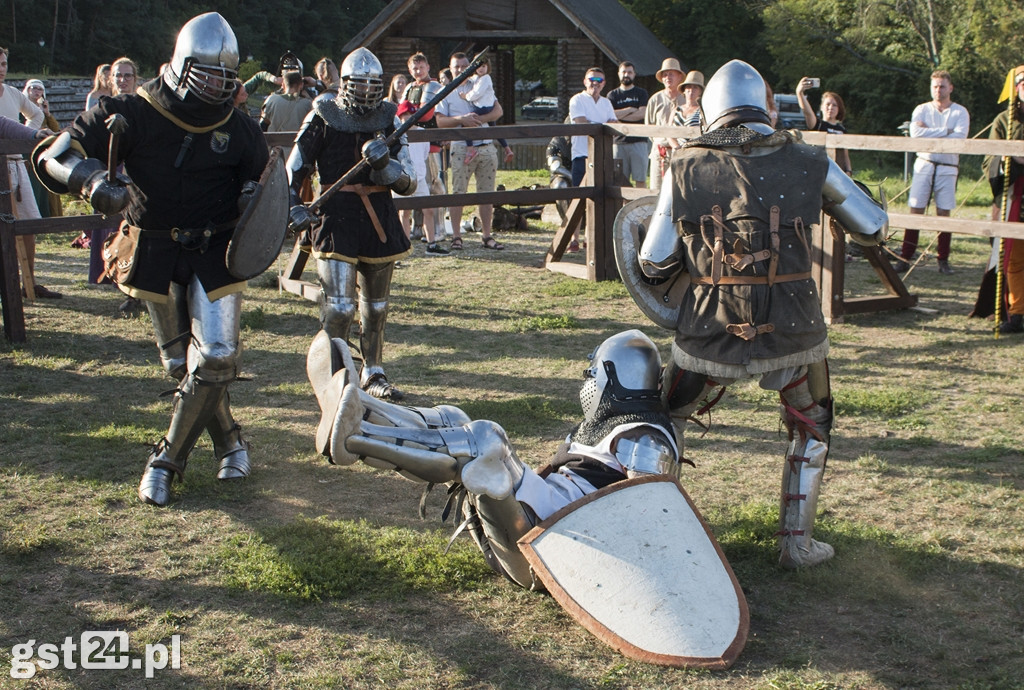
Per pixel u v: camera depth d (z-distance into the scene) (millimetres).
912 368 6461
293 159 5637
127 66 8516
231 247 4004
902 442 5082
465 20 24688
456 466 3275
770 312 3508
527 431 5277
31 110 8664
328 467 4766
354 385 3180
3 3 46312
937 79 9719
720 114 3664
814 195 3555
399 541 3936
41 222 6898
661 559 3180
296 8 60406
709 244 3520
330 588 3559
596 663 3125
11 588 3564
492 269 9820
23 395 5820
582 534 3238
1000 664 3096
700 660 3010
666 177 3641
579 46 24344
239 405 5711
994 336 7242
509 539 3404
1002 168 7250
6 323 6887
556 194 8742
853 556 3801
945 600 3498
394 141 5668
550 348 6961
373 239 5762
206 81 3953
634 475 3467
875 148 7211
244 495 4418
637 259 3881
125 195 3879
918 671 3066
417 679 3035
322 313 5770
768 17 34750
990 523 4121
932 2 30875
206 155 4105
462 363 6605
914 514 4219
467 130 8102
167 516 4188
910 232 9969
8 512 4188
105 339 7082
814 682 2986
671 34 39906
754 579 3662
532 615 3422
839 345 7059
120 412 5516
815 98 35906
